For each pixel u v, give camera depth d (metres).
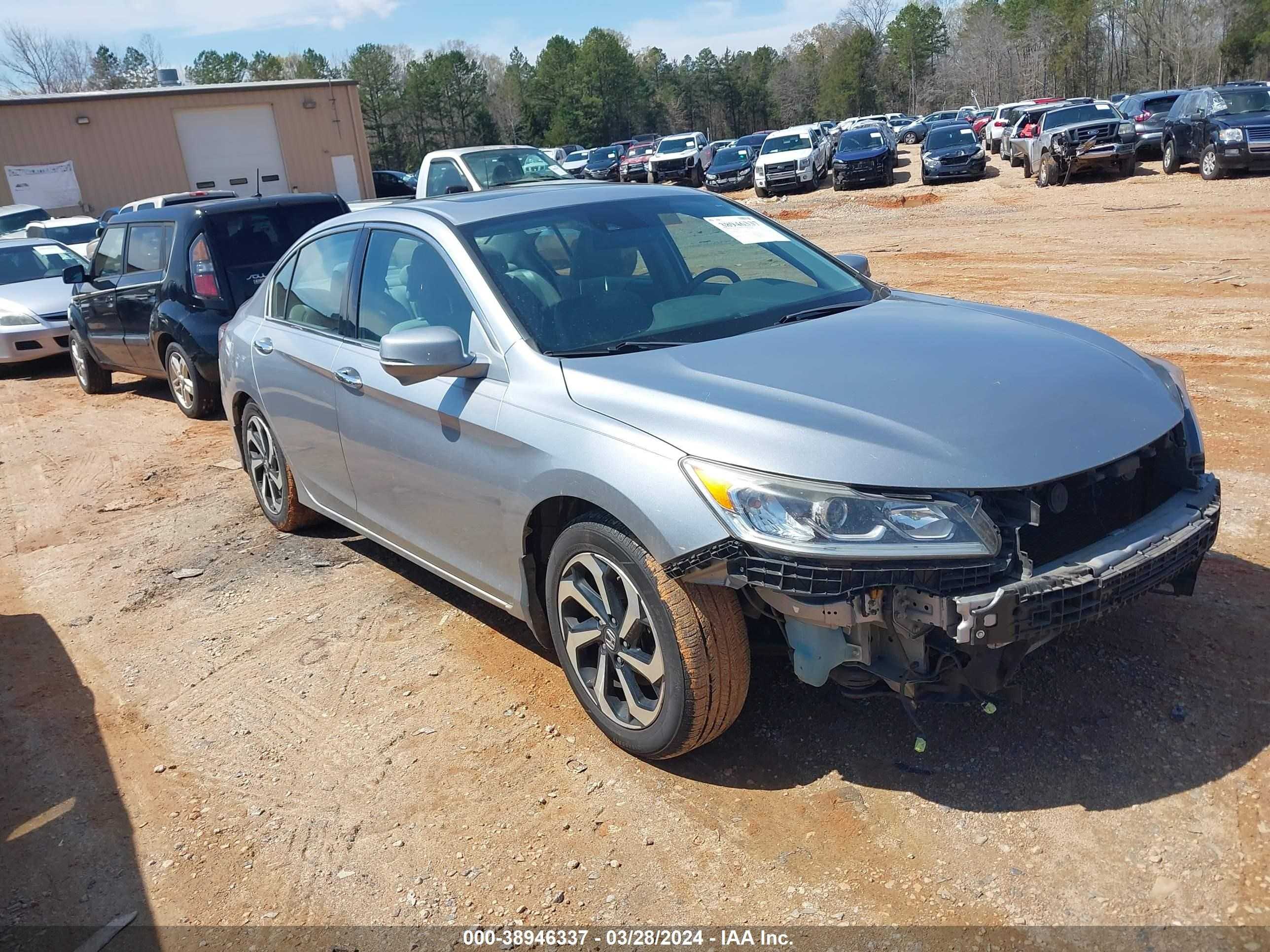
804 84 125.19
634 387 3.05
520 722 3.52
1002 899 2.51
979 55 102.19
